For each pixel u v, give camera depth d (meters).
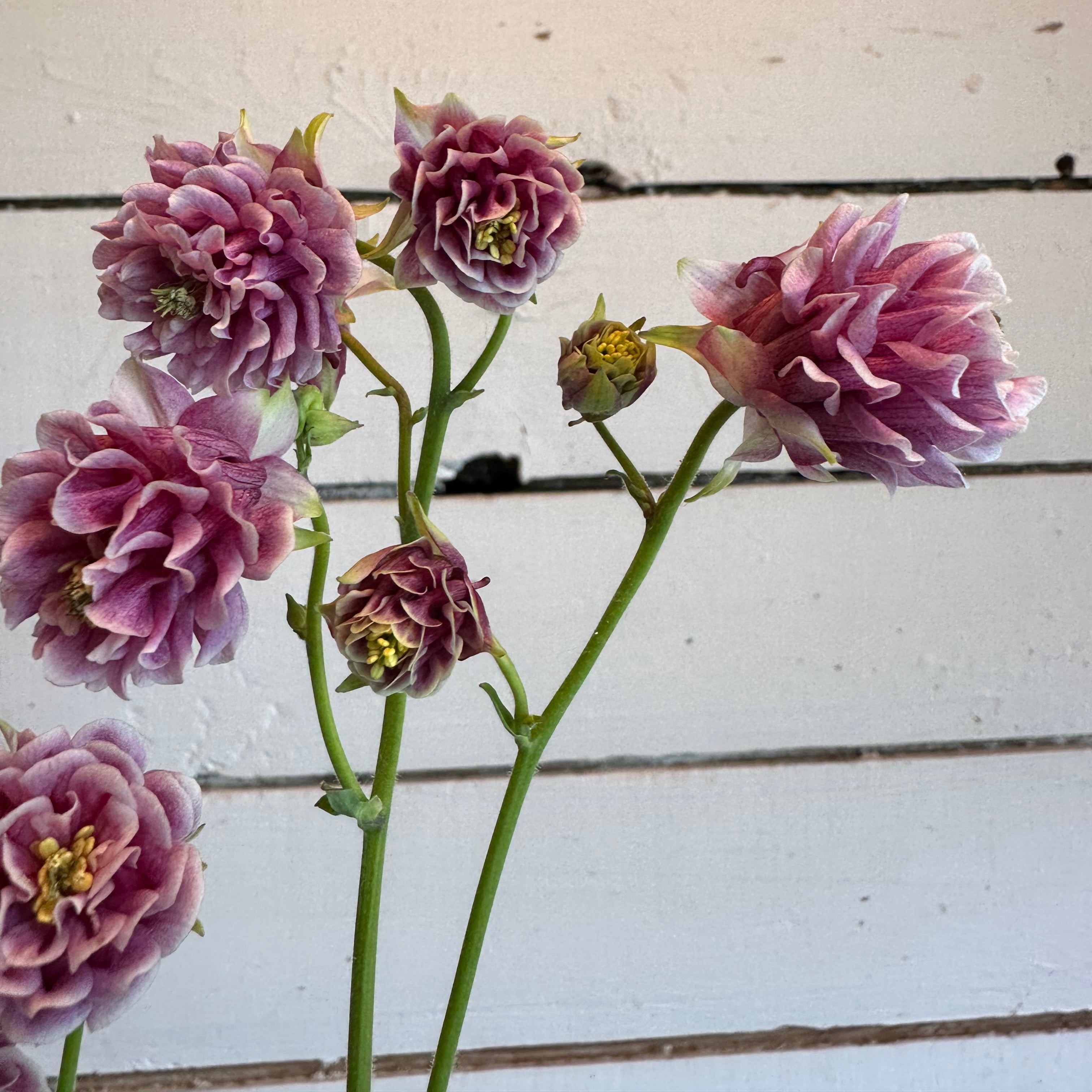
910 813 0.37
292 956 0.36
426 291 0.21
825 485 0.35
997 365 0.18
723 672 0.36
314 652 0.21
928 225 0.34
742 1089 0.37
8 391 0.33
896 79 0.34
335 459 0.34
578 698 0.35
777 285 0.19
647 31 0.33
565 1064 0.37
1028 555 0.36
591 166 0.34
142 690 0.35
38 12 0.32
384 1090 0.36
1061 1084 0.38
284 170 0.19
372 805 0.22
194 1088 0.36
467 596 0.20
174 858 0.18
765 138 0.34
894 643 0.36
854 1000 0.37
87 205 0.33
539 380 0.34
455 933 0.36
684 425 0.35
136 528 0.17
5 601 0.18
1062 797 0.37
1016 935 0.37
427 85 0.33
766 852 0.36
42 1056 0.35
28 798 0.18
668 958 0.37
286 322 0.19
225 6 0.32
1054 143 0.34
